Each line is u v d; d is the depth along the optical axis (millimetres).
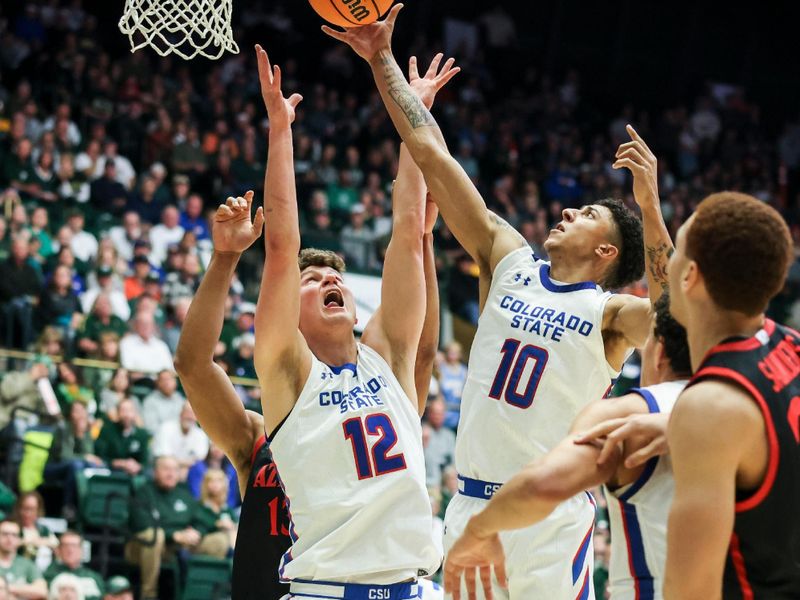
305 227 13977
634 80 22266
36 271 11359
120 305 11281
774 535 2326
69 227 12164
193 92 16266
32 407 9375
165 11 4328
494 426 3707
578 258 3928
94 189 13164
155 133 14820
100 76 15281
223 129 15445
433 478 10148
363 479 3371
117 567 8844
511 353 3754
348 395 3477
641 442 2520
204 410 3809
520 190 17484
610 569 2711
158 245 12727
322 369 3520
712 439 2281
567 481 2467
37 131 13805
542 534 3617
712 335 2447
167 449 9469
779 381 2371
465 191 3949
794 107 22891
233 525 9102
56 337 10484
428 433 10312
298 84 18094
